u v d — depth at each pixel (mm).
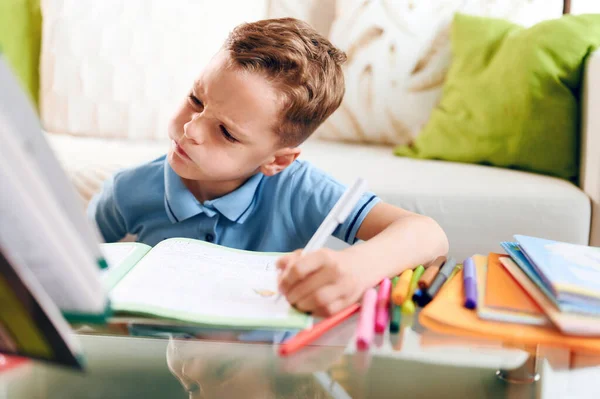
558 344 473
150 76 1615
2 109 332
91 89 1620
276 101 741
